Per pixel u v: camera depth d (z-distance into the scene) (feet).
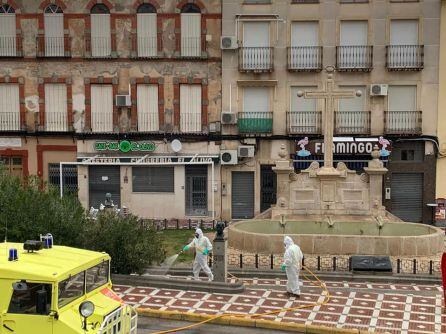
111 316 34.96
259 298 57.00
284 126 108.78
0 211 57.47
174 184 110.11
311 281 63.62
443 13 105.91
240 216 110.01
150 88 110.01
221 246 60.34
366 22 107.24
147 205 110.63
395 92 107.86
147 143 110.01
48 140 110.83
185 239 86.84
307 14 107.34
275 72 108.37
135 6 108.88
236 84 108.78
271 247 72.59
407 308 54.39
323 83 108.06
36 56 109.70
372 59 106.93
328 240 72.08
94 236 61.16
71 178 111.24
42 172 111.04
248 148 107.45
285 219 83.82
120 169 110.52
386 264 64.64
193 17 108.99
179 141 109.19
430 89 106.93
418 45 106.11
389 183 107.65
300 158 107.96
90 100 110.42
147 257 62.44
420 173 107.76
